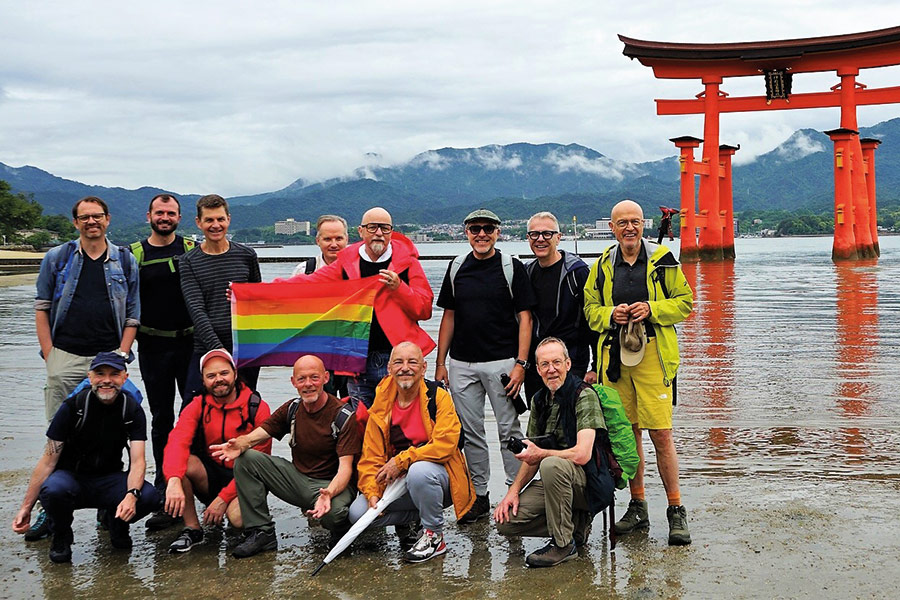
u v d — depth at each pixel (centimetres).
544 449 550
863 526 562
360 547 566
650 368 564
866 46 4409
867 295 2422
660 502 634
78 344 621
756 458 731
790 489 645
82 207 610
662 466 564
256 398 600
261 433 571
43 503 530
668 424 563
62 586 498
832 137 4744
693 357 1305
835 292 2564
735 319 1850
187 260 658
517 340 644
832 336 1520
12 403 1030
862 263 4616
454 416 564
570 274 632
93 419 552
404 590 487
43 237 11100
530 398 654
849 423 846
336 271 680
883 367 1169
